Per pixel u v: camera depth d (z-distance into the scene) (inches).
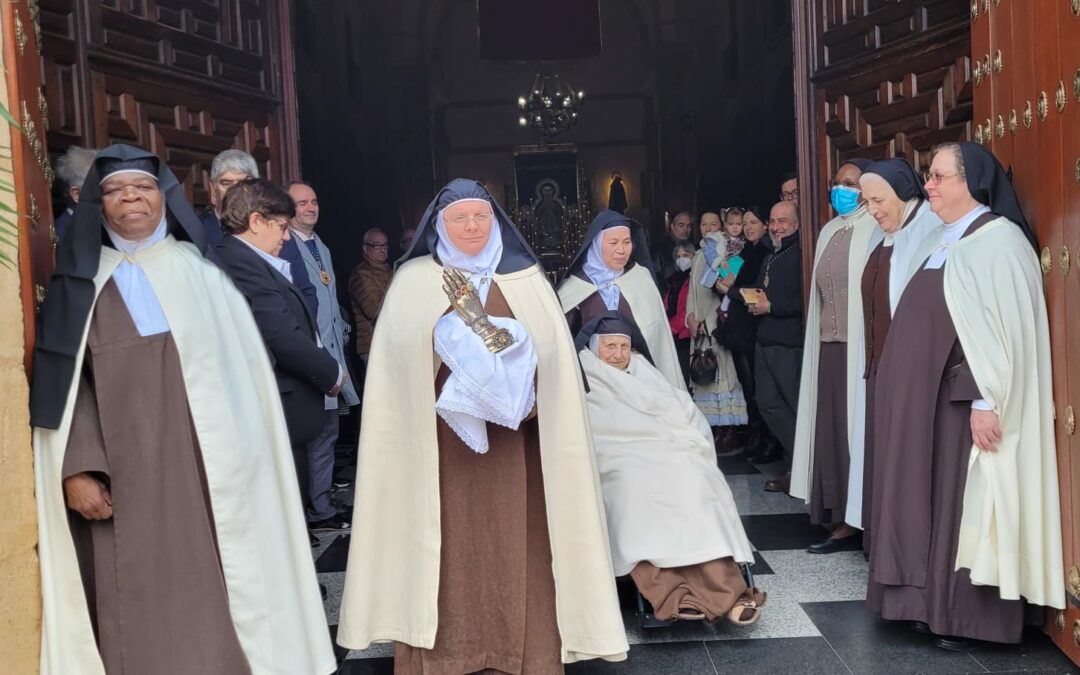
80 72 163.8
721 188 696.4
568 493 113.9
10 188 92.4
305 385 138.9
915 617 126.2
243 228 136.9
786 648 127.3
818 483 171.5
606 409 142.6
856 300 163.0
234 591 100.3
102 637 97.6
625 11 804.0
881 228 154.6
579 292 164.7
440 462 113.9
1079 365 110.9
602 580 112.7
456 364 106.3
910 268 134.0
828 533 179.6
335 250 557.6
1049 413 117.6
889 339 129.6
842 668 120.5
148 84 184.1
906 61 190.1
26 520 92.4
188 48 196.4
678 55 746.2
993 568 116.3
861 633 131.3
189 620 98.7
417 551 112.4
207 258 106.0
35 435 94.4
